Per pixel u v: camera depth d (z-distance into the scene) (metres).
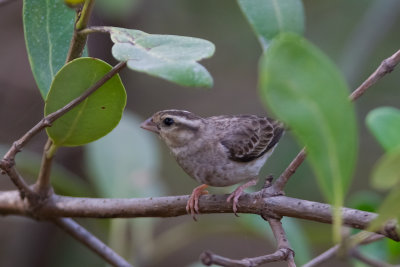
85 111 7.09
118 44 5.75
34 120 17.06
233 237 18.78
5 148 10.88
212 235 18.59
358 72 15.30
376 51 16.88
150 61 5.43
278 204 7.27
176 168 18.12
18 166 10.50
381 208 4.57
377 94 17.09
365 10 17.28
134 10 15.91
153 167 10.64
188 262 18.30
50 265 15.30
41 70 7.39
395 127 6.79
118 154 10.64
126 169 10.55
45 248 15.29
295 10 6.26
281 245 6.80
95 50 15.99
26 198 8.34
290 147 15.12
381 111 6.88
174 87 18.95
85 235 9.09
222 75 18.58
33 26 7.39
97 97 6.98
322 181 4.59
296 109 4.26
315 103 4.31
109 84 6.88
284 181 7.36
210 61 18.19
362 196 8.90
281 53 4.19
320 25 17.42
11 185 17.16
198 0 17.64
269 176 7.58
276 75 4.18
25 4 7.34
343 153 4.51
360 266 8.48
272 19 6.21
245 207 7.64
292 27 6.21
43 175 8.10
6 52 17.58
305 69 4.24
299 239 9.76
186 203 8.01
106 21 15.99
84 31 6.50
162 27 17.80
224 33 17.84
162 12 17.72
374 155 17.36
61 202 8.36
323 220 7.04
